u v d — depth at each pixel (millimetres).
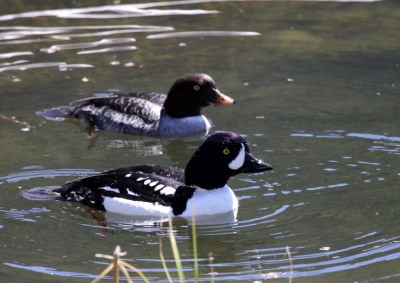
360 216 10898
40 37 19562
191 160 11117
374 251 9852
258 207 11320
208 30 20188
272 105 15820
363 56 18438
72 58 18422
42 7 21500
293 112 15414
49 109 15727
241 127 14805
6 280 9172
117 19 20891
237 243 10219
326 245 10055
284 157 13242
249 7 21859
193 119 15320
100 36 19719
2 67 17781
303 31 20109
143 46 19172
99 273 9391
